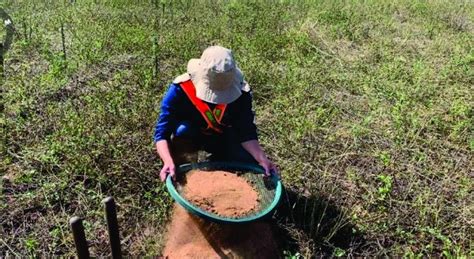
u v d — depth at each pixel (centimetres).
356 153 452
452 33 814
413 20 870
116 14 768
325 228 361
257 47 660
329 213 377
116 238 276
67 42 642
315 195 388
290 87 552
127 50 628
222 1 898
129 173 393
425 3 977
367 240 358
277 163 428
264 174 350
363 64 645
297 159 433
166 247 335
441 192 412
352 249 349
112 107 466
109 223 269
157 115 460
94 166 394
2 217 352
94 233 343
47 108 469
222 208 320
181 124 357
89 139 416
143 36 652
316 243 350
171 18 771
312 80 582
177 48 632
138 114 460
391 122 506
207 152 372
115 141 421
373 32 782
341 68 630
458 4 1018
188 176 343
